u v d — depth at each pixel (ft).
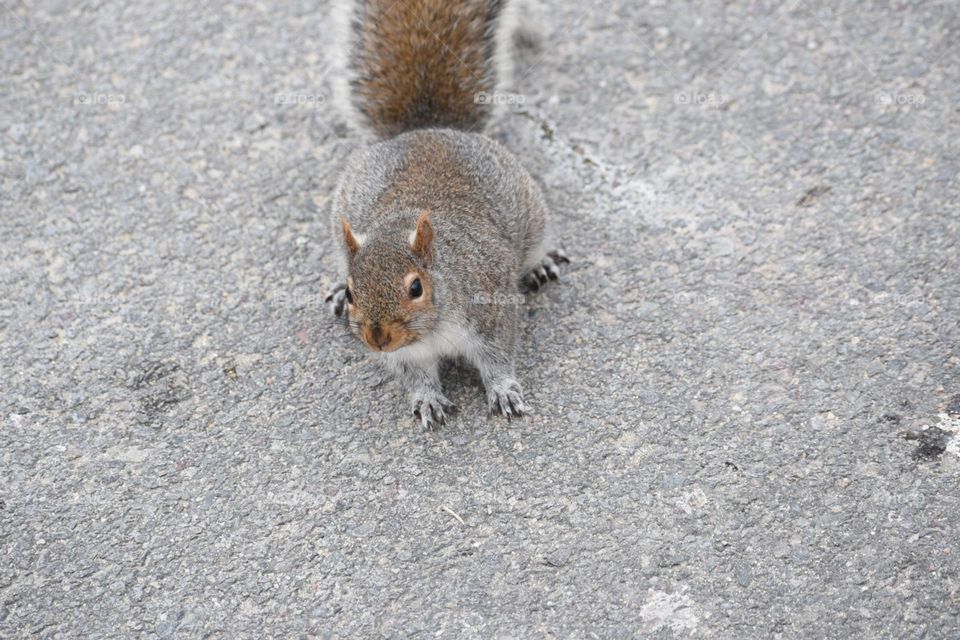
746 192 21.11
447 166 18.83
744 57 23.57
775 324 18.80
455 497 16.83
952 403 17.22
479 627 15.20
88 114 23.49
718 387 17.95
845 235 20.08
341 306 19.66
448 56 21.66
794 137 21.97
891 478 16.40
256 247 20.94
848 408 17.39
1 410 18.37
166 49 24.77
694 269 19.88
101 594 15.92
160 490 17.20
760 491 16.47
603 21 24.63
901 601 14.97
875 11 23.99
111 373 18.92
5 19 25.40
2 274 20.56
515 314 18.15
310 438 17.83
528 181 19.74
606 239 20.58
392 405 18.21
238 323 19.66
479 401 18.21
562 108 23.11
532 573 15.76
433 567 15.96
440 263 16.65
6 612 15.76
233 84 24.00
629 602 15.31
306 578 15.97
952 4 23.86
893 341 18.28
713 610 15.14
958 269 19.19
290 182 22.11
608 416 17.71
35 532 16.71
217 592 15.87
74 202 21.85
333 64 24.03
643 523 16.24
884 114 22.08
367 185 19.11
